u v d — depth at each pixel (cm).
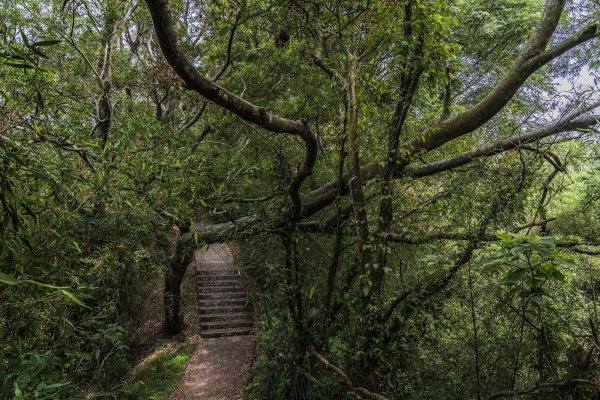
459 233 399
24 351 240
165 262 929
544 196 387
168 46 273
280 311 459
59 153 268
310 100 795
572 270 355
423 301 376
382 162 376
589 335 279
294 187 456
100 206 347
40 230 267
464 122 496
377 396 321
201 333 1011
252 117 351
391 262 464
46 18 648
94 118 703
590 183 391
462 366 389
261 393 584
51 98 333
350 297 401
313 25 495
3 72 313
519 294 245
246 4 570
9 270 214
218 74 764
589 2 521
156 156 421
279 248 533
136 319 867
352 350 374
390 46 393
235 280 1183
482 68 912
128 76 809
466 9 827
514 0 956
